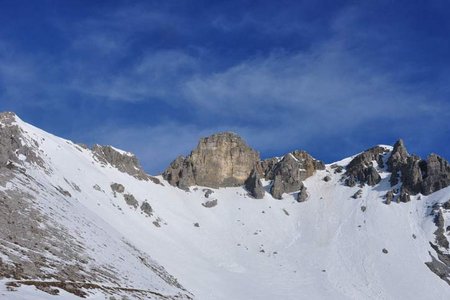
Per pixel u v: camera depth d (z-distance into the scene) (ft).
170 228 481.46
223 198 612.29
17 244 177.47
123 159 583.99
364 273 440.45
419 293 413.18
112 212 416.26
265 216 570.46
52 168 386.32
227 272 412.57
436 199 544.21
